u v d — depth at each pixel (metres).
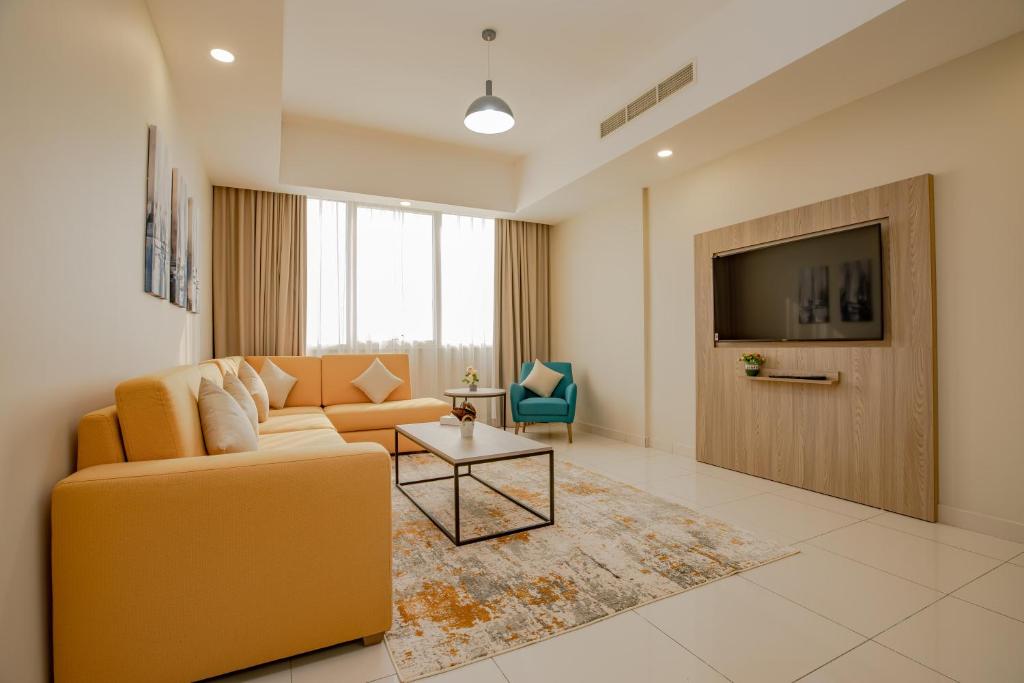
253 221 4.77
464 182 5.31
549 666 1.51
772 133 3.42
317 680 1.45
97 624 1.27
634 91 3.65
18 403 1.07
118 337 1.76
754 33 2.74
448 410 4.47
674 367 4.49
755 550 2.33
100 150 1.56
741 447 3.79
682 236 4.35
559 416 4.97
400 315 5.46
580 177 4.39
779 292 3.51
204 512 1.38
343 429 4.14
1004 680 1.45
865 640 1.64
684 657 1.56
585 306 5.66
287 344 4.87
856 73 2.64
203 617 1.38
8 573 1.04
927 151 2.74
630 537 2.49
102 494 1.27
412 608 1.83
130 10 1.87
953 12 2.13
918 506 2.76
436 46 3.32
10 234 1.02
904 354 2.81
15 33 1.02
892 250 2.86
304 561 1.50
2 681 1.02
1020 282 2.41
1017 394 2.42
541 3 2.89
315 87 3.88
